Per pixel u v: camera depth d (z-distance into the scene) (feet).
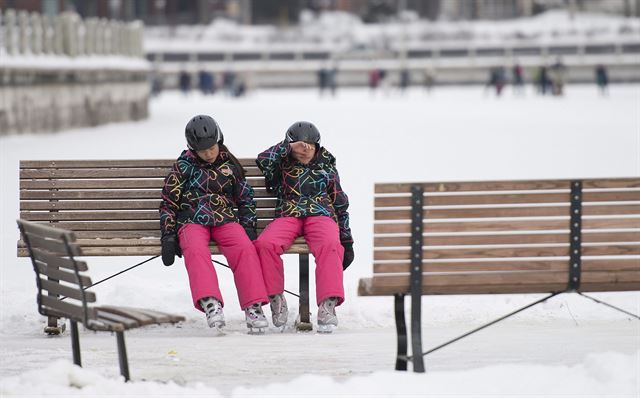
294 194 60.70
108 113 282.97
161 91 632.38
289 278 74.13
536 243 48.98
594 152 183.32
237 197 61.26
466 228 48.60
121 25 304.30
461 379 45.27
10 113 208.33
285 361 52.34
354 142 210.79
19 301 67.72
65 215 63.21
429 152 186.80
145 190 63.36
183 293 67.77
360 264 81.71
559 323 62.34
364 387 44.09
